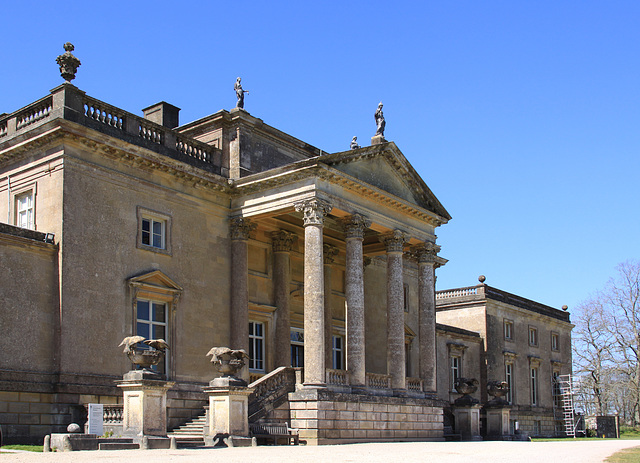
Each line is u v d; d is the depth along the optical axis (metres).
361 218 40.91
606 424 72.19
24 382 30.73
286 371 36.75
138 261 35.94
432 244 46.59
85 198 33.91
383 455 25.80
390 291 43.34
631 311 82.00
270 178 39.56
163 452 25.33
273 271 44.16
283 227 44.44
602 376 86.69
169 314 37.25
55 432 31.02
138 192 36.53
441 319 71.62
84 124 34.34
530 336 75.56
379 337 52.06
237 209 41.16
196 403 37.25
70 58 34.50
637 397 83.19
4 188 35.81
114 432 29.73
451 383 63.97
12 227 31.64
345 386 38.06
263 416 34.38
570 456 27.58
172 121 45.22
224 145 41.94
